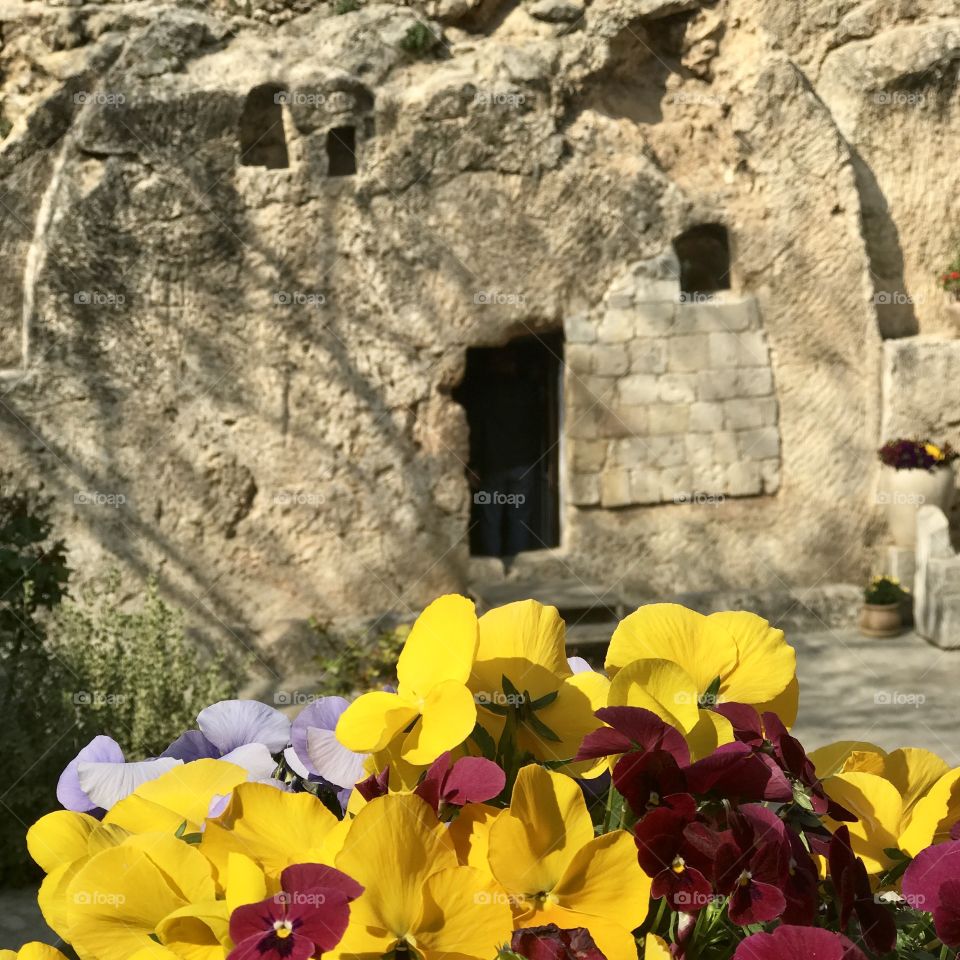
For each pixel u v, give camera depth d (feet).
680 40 29.71
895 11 30.50
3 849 15.69
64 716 16.90
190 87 26.55
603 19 28.63
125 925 2.60
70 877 2.79
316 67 27.14
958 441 30.14
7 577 18.62
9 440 26.40
